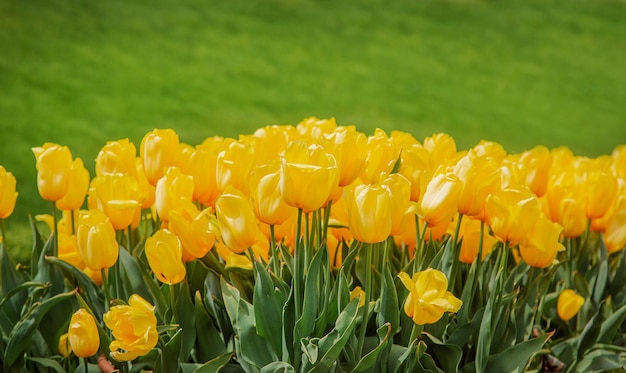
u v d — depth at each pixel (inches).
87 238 107.3
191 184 115.9
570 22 1078.4
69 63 698.8
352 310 103.5
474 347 118.0
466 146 609.9
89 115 568.4
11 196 119.6
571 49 978.7
